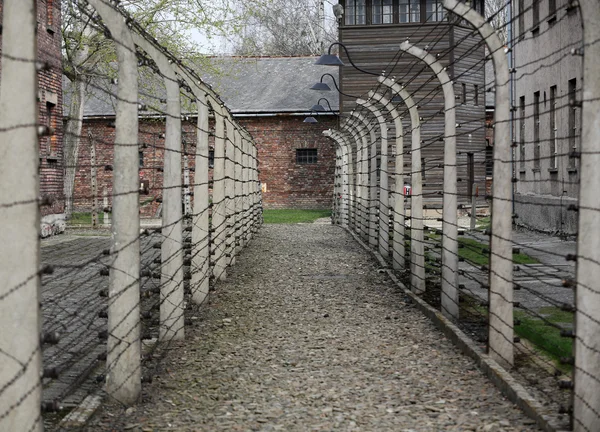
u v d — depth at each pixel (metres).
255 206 25.33
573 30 18.02
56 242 19.62
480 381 6.66
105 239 20.69
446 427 5.44
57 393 6.11
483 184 34.62
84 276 12.66
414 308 10.64
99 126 38.00
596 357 5.12
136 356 6.04
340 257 17.50
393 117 14.10
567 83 18.47
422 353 7.84
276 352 7.96
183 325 8.43
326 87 20.62
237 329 9.18
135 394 6.04
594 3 5.15
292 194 41.62
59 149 22.64
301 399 6.23
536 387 6.23
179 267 8.30
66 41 25.95
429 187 33.03
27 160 4.06
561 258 14.44
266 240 22.44
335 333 8.95
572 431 5.13
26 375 4.15
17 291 4.11
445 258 9.50
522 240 18.14
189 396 6.30
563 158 18.69
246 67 43.00
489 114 35.84
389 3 32.91
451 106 9.50
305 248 19.77
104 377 6.11
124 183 5.99
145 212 36.50
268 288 12.62
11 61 4.00
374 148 18.80
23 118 4.02
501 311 7.05
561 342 7.61
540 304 9.75
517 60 23.50
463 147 33.47
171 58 7.98
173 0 26.77
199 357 7.68
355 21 32.97
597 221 5.12
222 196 13.16
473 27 7.18
